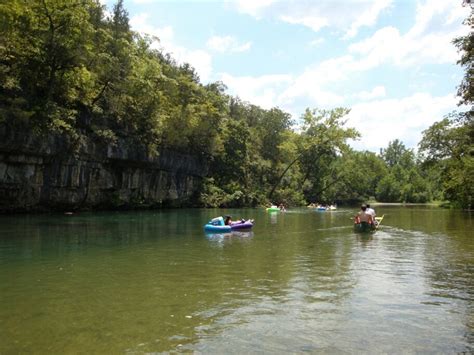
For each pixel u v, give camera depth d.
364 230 24.30
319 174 79.94
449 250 16.84
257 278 11.29
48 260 13.69
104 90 39.53
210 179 60.00
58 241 18.09
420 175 119.25
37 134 29.70
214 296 9.38
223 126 64.12
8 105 28.69
